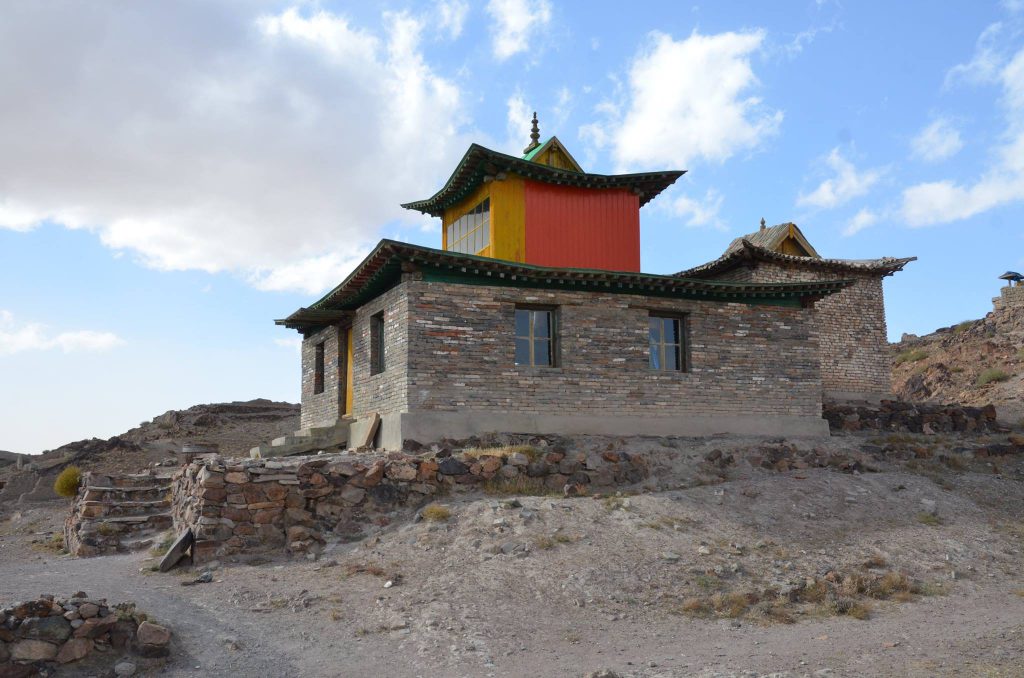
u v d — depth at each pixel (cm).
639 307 2100
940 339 5488
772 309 2245
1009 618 1178
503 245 2231
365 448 1897
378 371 2105
